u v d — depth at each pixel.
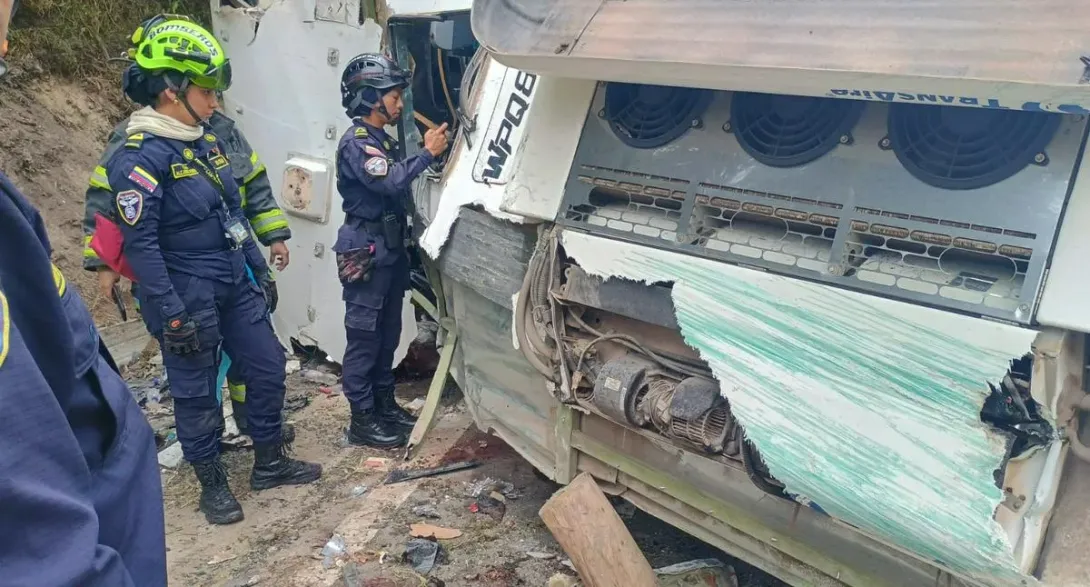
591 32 1.80
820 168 1.64
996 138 1.43
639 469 2.15
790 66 1.43
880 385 1.51
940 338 1.42
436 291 3.17
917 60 1.34
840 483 1.59
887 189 1.54
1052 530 1.44
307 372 4.33
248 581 2.62
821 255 1.62
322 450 3.54
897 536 1.56
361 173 3.03
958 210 1.45
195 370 2.87
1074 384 1.39
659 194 1.89
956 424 1.42
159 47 2.59
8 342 0.76
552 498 2.15
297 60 3.86
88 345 0.99
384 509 3.02
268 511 3.08
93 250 2.73
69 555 0.77
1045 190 1.36
